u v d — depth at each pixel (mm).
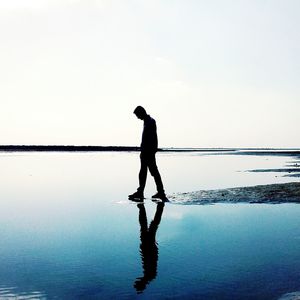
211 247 5227
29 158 49250
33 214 8336
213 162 38656
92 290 3609
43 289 3652
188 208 8820
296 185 12773
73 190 13766
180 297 3430
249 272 4117
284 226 6645
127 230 6469
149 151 10586
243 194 10922
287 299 3354
